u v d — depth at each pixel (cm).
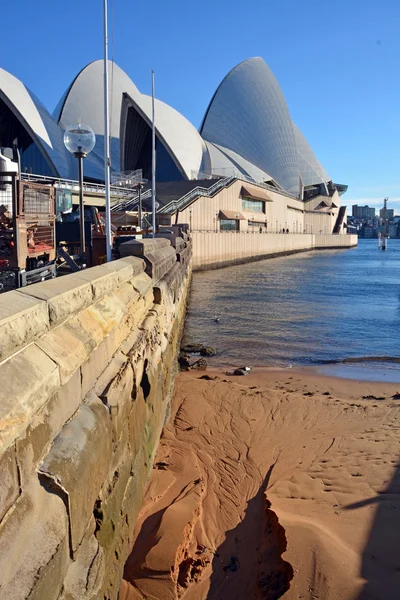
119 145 6556
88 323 456
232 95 8862
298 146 11656
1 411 247
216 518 671
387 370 1631
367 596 489
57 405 335
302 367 1667
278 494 735
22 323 308
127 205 4469
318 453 902
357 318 2598
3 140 5022
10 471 251
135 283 802
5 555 229
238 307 2909
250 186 7431
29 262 984
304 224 11325
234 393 1288
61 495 300
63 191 1820
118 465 469
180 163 6688
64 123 6181
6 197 970
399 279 4884
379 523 632
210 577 548
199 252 5291
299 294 3572
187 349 1877
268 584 523
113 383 469
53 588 268
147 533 589
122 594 495
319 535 589
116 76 6800
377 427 1042
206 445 934
